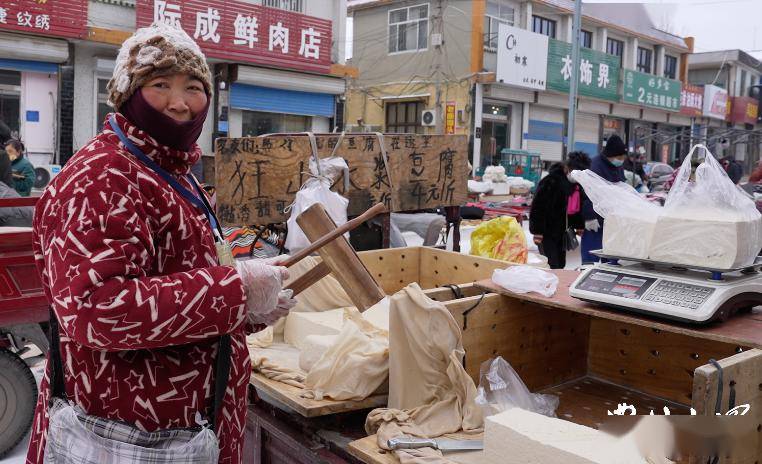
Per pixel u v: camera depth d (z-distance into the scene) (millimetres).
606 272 2094
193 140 1382
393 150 4570
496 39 19016
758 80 33562
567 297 2236
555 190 5730
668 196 1960
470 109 18469
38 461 1363
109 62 11094
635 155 13117
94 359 1269
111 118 1362
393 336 2027
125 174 1223
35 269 3078
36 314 3092
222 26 12102
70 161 1282
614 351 2668
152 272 1278
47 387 1382
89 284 1127
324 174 4133
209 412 1356
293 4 13781
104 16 10961
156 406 1290
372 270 3578
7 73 10344
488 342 2363
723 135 14336
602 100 21812
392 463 1729
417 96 19484
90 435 1259
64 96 10727
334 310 2879
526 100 19547
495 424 1641
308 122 14586
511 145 19797
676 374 2475
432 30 19109
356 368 2057
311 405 2016
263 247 4574
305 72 13789
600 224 5691
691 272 1952
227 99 12727
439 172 4891
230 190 3875
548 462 1519
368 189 4453
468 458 1755
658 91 23906
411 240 6020
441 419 1953
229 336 1352
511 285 2350
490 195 14109
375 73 20594
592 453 1476
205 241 1363
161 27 1339
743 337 1728
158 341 1181
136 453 1256
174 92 1309
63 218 1175
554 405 2354
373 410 1980
